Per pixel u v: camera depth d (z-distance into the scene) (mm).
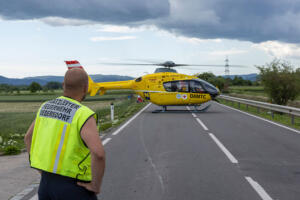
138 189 5410
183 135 11539
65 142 2355
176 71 23625
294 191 5273
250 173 6379
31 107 40562
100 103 40531
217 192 5223
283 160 7500
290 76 24938
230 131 12539
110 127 14320
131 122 16203
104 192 5266
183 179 5977
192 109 24656
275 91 25531
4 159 8094
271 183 5707
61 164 2334
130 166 7000
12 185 5738
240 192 5219
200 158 7734
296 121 18797
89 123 2365
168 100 22078
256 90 75500
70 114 2408
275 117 20125
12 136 11867
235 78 126750
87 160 2420
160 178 6055
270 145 9469
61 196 2332
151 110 24938
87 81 2654
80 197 2354
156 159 7668
